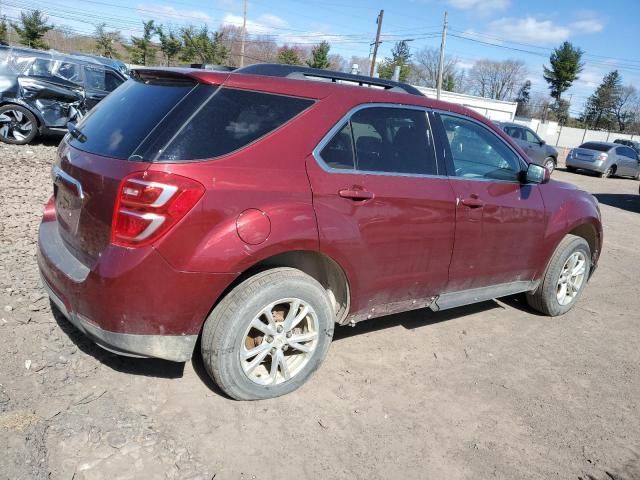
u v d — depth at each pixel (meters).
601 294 5.80
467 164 3.82
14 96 10.05
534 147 19.34
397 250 3.34
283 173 2.83
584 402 3.47
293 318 2.99
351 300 3.25
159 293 2.55
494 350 4.08
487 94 88.62
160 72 2.94
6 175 7.56
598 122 81.12
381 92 3.40
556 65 70.81
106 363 3.19
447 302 3.87
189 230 2.54
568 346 4.31
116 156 2.66
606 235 9.26
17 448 2.44
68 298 2.75
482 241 3.86
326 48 50.66
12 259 4.47
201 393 3.02
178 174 2.53
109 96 3.28
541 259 4.48
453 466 2.73
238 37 64.50
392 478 2.59
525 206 4.15
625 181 22.42
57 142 11.34
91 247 2.70
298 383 3.13
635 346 4.46
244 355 2.86
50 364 3.10
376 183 3.20
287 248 2.81
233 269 2.66
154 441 2.60
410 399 3.27
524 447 2.95
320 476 2.54
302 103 3.01
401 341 4.03
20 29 48.62
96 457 2.46
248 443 2.69
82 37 61.97
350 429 2.91
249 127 2.81
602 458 2.93
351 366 3.56
